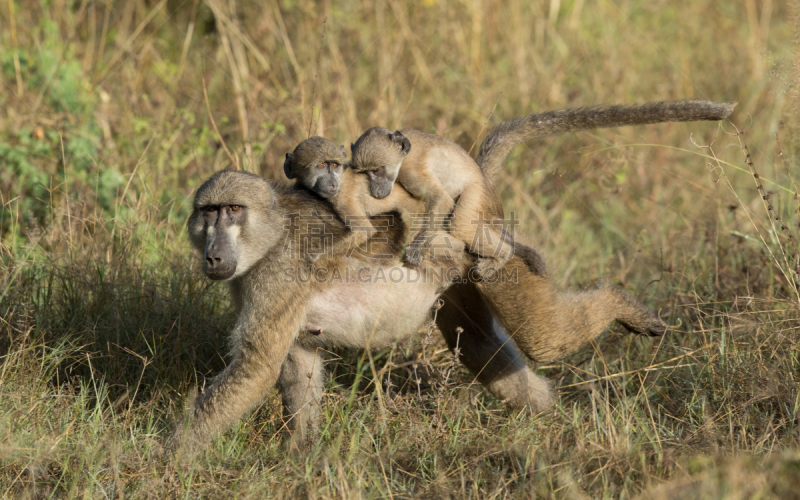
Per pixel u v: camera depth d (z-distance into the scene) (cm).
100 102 1554
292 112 1474
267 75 1652
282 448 816
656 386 886
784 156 1214
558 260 1282
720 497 599
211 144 1453
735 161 1595
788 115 1191
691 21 2075
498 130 962
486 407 941
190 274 1055
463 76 1709
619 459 701
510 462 750
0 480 711
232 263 752
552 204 1551
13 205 1291
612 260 1307
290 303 787
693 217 1374
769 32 2028
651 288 1184
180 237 1187
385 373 982
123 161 1411
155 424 855
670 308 1060
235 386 777
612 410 842
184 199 1302
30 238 1104
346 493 668
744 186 1509
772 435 748
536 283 847
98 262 1069
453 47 1777
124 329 984
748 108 1723
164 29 2012
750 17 2028
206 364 972
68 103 1474
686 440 754
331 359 934
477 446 774
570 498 649
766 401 814
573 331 875
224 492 704
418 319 868
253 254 770
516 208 1441
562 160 1630
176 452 761
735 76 1856
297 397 845
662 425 809
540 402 899
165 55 1958
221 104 1667
